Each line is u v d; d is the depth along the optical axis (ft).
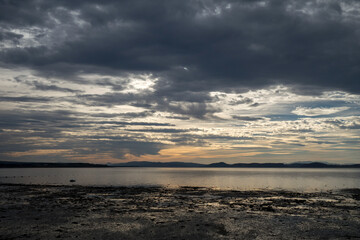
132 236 51.62
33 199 105.40
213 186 192.03
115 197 116.67
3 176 352.28
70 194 127.13
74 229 56.18
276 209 85.05
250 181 256.11
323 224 62.80
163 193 136.05
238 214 75.00
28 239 48.44
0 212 73.92
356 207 89.56
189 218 68.69
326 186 193.26
